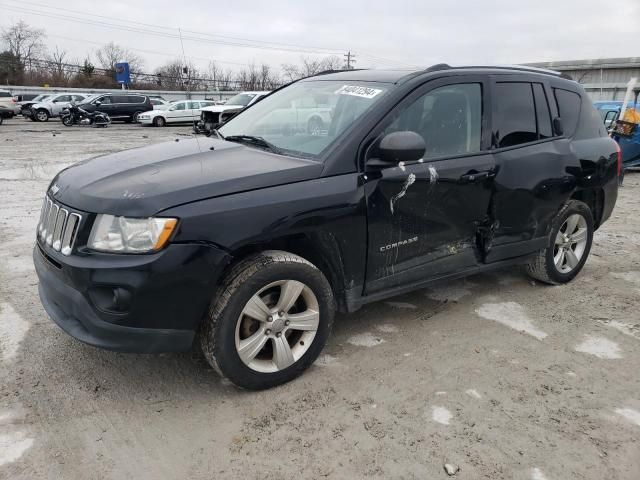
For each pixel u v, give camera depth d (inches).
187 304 104.6
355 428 106.3
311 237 117.7
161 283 100.7
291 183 115.0
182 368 126.6
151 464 95.7
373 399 116.1
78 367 125.6
